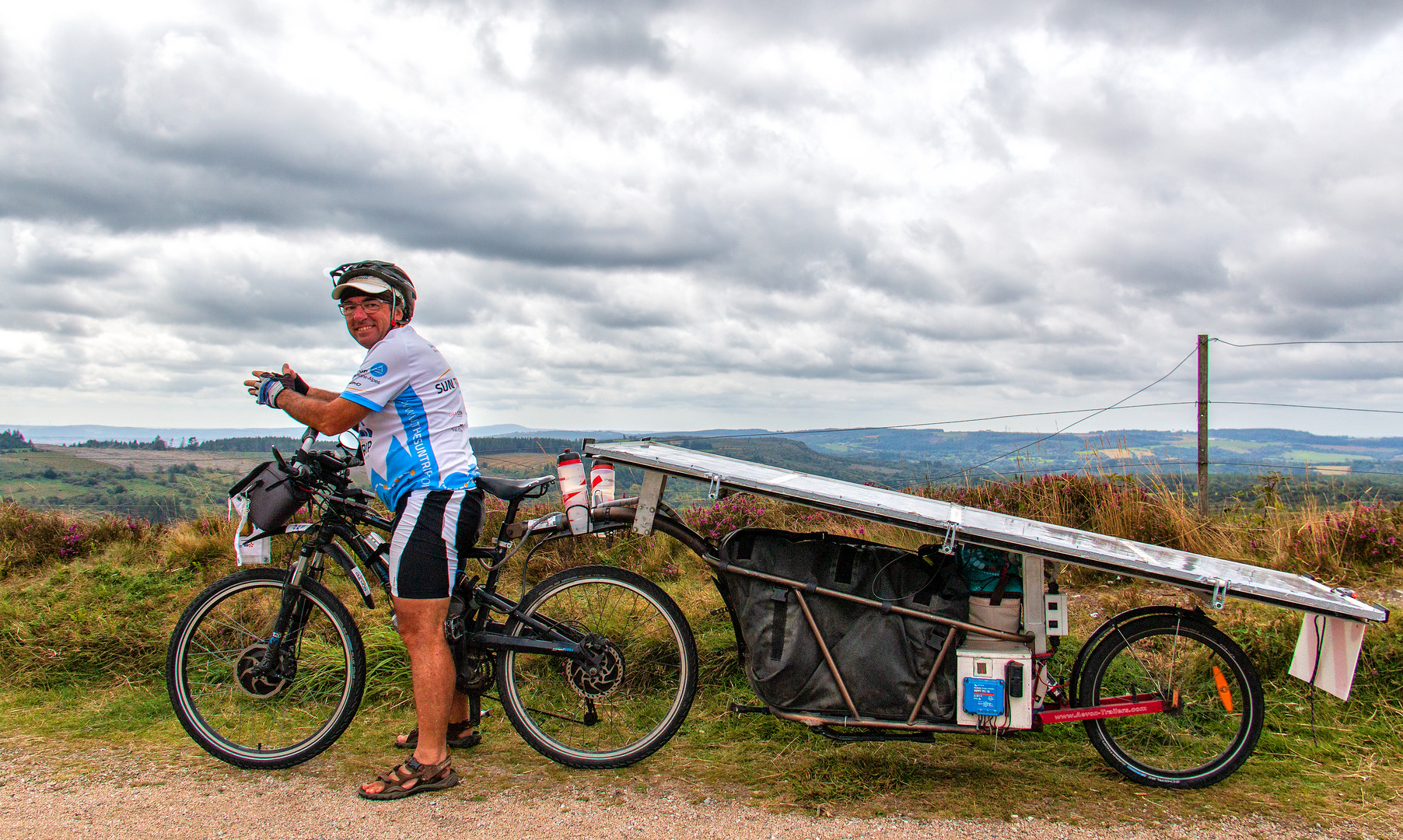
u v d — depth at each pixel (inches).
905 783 114.6
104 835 100.0
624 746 122.9
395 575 112.7
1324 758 120.4
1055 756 123.3
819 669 114.3
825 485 126.0
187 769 120.6
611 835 100.5
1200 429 275.4
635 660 135.2
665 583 228.1
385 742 131.6
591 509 123.4
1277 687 141.1
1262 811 106.0
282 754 121.0
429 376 114.3
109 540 297.1
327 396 124.6
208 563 251.8
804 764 120.6
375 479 115.0
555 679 128.3
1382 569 205.9
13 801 109.7
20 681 161.9
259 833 100.7
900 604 113.6
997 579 116.3
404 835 100.3
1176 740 122.2
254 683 124.1
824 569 116.4
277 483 121.4
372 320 116.2
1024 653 113.9
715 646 165.8
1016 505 272.2
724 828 102.4
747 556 118.4
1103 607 187.3
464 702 127.8
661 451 131.3
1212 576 107.3
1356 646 106.3
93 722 142.5
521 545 124.4
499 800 110.1
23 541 284.0
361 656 124.6
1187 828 102.1
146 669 168.1
